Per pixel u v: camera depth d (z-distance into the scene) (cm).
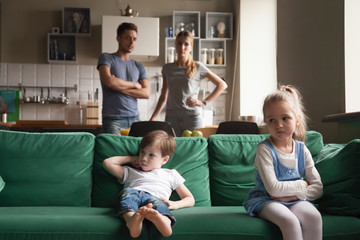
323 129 334
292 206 150
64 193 187
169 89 354
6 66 623
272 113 157
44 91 629
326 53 331
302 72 378
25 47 629
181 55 347
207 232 144
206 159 201
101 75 358
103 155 195
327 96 329
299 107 169
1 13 629
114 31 596
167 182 181
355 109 300
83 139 197
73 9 630
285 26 422
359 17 303
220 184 198
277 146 162
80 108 630
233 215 153
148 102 643
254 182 198
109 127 361
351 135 269
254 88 612
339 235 148
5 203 184
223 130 284
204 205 192
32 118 624
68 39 634
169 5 661
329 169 177
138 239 143
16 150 189
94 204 191
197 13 643
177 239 144
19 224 142
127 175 183
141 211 139
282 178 158
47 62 631
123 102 362
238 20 626
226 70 659
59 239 141
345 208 159
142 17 619
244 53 614
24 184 186
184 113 349
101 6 647
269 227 146
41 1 637
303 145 165
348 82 301
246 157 201
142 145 182
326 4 330
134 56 613
